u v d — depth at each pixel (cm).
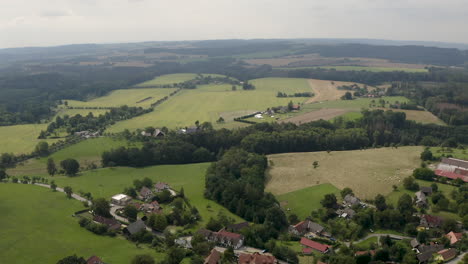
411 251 13762
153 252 13700
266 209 17225
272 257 13075
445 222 15512
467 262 12662
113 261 12769
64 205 17875
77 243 14162
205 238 14712
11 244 13875
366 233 15812
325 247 14338
